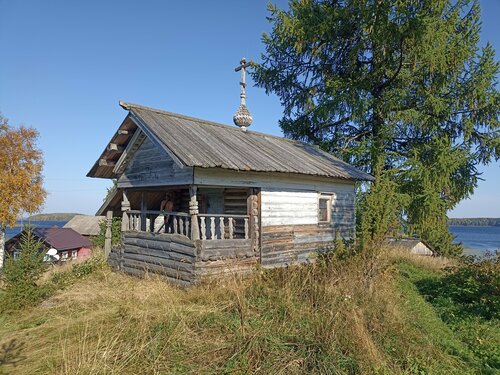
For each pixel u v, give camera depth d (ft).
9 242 99.66
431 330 23.58
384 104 57.72
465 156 57.88
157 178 34.22
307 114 67.56
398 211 55.62
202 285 28.22
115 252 38.78
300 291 25.46
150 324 21.13
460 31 60.08
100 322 22.89
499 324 25.53
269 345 18.49
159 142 30.73
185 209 43.93
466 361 20.40
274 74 68.03
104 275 36.04
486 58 57.67
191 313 22.65
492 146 58.54
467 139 59.62
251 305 23.49
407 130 62.03
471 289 30.76
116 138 37.11
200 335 19.85
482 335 23.68
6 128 81.82
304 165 38.81
